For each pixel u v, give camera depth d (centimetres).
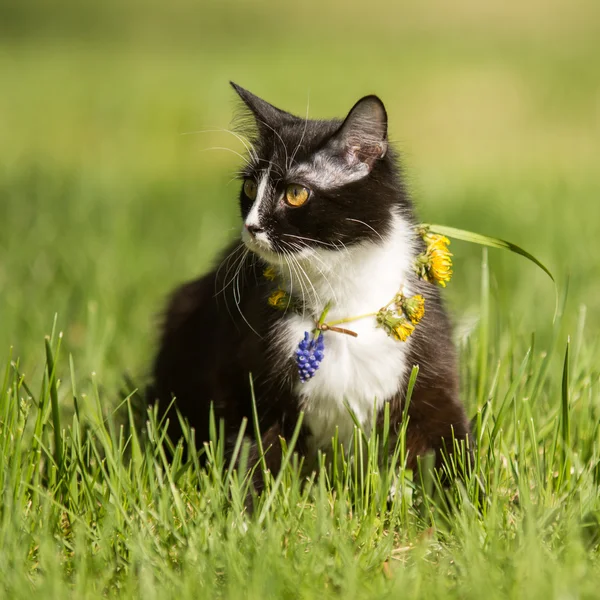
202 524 525
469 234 628
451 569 506
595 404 664
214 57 3503
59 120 2497
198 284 720
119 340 906
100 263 1111
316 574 484
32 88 2897
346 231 597
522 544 504
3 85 2945
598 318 938
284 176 601
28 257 1161
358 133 603
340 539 510
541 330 869
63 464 578
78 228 1302
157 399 712
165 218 1414
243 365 619
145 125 2439
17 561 491
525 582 471
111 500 545
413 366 605
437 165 1986
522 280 1020
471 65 3092
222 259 688
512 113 2477
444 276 614
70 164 1922
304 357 592
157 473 567
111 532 528
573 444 649
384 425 586
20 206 1436
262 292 628
